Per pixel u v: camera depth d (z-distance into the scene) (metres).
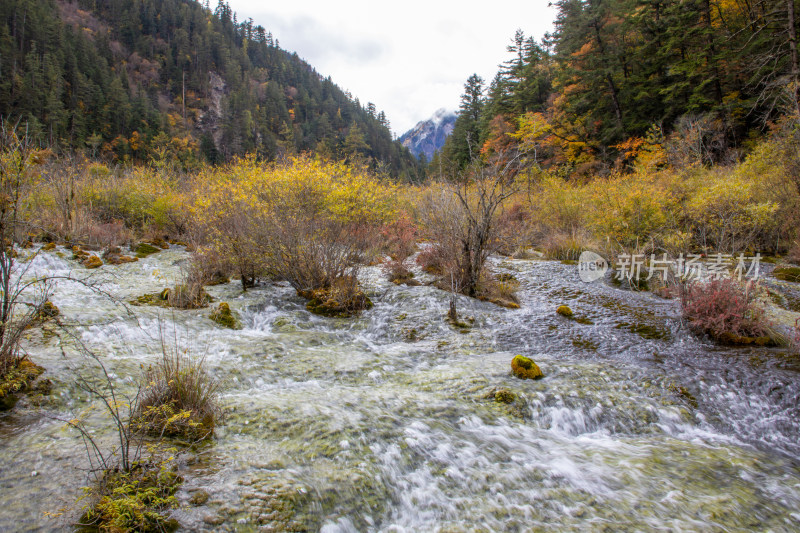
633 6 21.84
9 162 3.20
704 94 19.27
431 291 7.41
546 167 23.45
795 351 4.97
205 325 5.37
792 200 9.33
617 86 22.83
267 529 2.01
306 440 2.87
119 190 11.57
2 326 3.06
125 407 3.00
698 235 9.66
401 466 2.75
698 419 3.87
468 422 3.48
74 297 5.67
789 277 7.74
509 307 6.94
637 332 5.86
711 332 5.57
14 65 52.50
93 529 1.85
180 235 11.27
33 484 2.11
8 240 3.21
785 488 2.90
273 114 92.25
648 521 2.44
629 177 12.59
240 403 3.34
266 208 7.05
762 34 17.09
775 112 16.81
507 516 2.39
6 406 2.84
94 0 112.12
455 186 7.95
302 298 6.94
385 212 10.82
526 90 30.50
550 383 4.30
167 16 117.88
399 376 4.43
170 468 2.34
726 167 13.61
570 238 10.78
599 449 3.32
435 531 2.23
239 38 142.38
